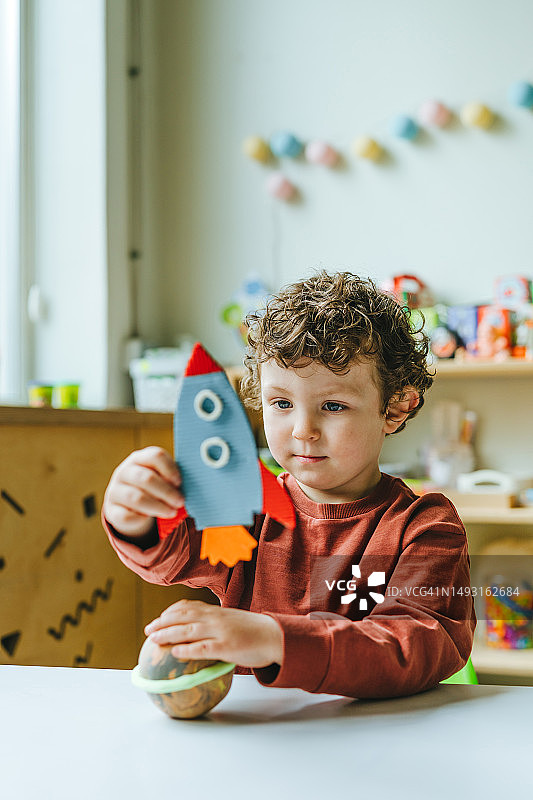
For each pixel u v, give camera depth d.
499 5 2.57
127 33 2.75
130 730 0.52
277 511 0.56
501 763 0.46
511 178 2.54
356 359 0.76
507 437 2.49
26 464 1.56
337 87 2.72
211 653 0.55
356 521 0.80
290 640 0.56
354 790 0.42
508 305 2.43
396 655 0.59
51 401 2.33
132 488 0.60
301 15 2.77
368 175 2.67
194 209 2.83
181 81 2.86
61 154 2.65
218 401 0.56
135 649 1.81
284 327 0.79
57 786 0.43
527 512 2.19
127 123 2.74
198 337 2.82
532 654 1.70
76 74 2.64
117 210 2.66
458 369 2.29
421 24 2.64
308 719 0.54
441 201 2.60
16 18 2.65
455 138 2.59
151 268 2.83
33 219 2.68
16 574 1.53
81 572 1.67
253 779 0.44
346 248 2.68
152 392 2.53
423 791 0.42
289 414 0.76
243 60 2.81
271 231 2.76
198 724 0.53
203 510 0.56
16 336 2.64
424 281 2.60
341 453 0.75
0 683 0.63
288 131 2.76
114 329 2.63
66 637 1.63
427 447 2.50
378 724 0.53
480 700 0.59
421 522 0.76
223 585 0.85
